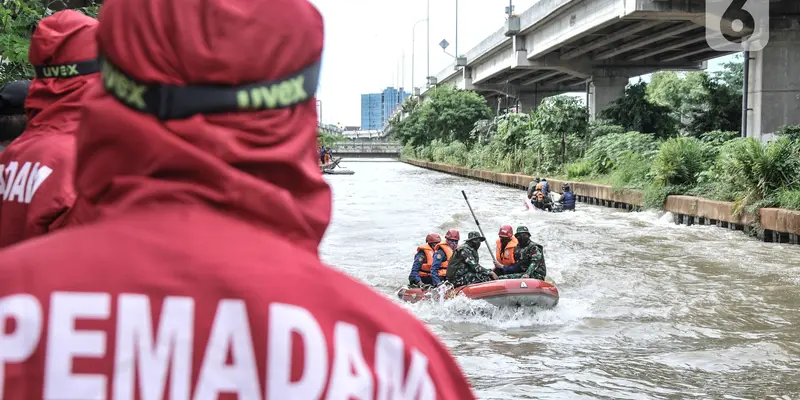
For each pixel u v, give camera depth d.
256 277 0.91
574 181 31.80
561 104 37.44
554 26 37.66
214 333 0.89
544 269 11.65
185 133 0.93
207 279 0.90
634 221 22.58
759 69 27.47
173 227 0.93
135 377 0.88
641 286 12.85
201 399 0.88
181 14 0.94
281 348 0.89
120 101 0.95
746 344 9.28
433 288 11.40
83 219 1.01
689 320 10.54
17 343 0.87
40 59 2.36
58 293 0.89
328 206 1.05
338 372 0.91
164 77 0.94
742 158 18.89
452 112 62.34
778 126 27.30
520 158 41.66
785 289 12.48
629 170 27.22
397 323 0.98
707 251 16.50
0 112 3.21
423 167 68.94
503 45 48.16
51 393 0.87
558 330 10.11
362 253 16.91
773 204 18.09
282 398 0.89
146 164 0.94
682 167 23.08
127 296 0.89
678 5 27.33
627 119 38.38
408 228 21.41
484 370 8.33
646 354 8.91
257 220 0.96
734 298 11.86
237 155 0.95
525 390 7.58
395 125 84.19
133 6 0.95
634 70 44.19
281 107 0.98
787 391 7.55
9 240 2.21
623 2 28.16
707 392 7.53
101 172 0.97
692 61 44.81
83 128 0.97
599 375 8.09
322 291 0.94
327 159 58.75
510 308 10.69
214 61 0.93
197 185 0.94
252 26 0.96
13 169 2.25
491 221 22.95
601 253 16.48
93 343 0.88
